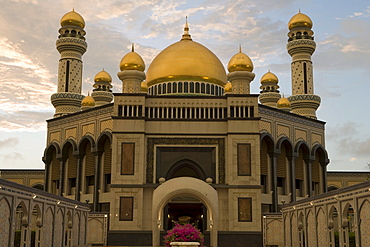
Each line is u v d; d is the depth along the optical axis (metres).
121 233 38.16
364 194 21.61
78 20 58.53
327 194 26.34
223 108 40.50
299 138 50.12
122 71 41.69
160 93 48.12
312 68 59.50
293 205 33.59
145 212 38.72
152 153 39.72
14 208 23.62
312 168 52.81
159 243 35.41
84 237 38.34
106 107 46.62
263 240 38.97
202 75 47.66
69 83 56.88
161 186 35.28
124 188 38.69
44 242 28.44
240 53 42.88
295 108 58.28
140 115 40.09
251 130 39.62
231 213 38.53
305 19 59.72
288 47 60.00
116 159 39.12
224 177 39.41
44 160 52.59
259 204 38.66
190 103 40.47
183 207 44.56
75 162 50.06
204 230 39.44
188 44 50.38
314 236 29.19
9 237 23.17
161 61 49.09
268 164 47.09
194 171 40.44
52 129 52.31
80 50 58.00
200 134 39.88
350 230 42.03
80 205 36.75
